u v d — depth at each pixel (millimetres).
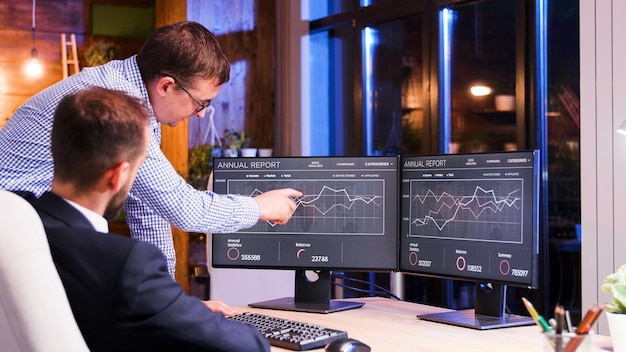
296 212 2725
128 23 6281
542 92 4453
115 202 1599
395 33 5395
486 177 2414
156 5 6211
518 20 4469
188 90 2307
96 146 1512
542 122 4453
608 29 3719
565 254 4547
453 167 2504
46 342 1417
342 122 5828
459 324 2346
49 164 2248
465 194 2467
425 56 5082
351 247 2689
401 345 2090
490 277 2396
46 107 2240
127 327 1450
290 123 6074
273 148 6176
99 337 1474
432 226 2557
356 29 5613
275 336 2107
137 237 2674
